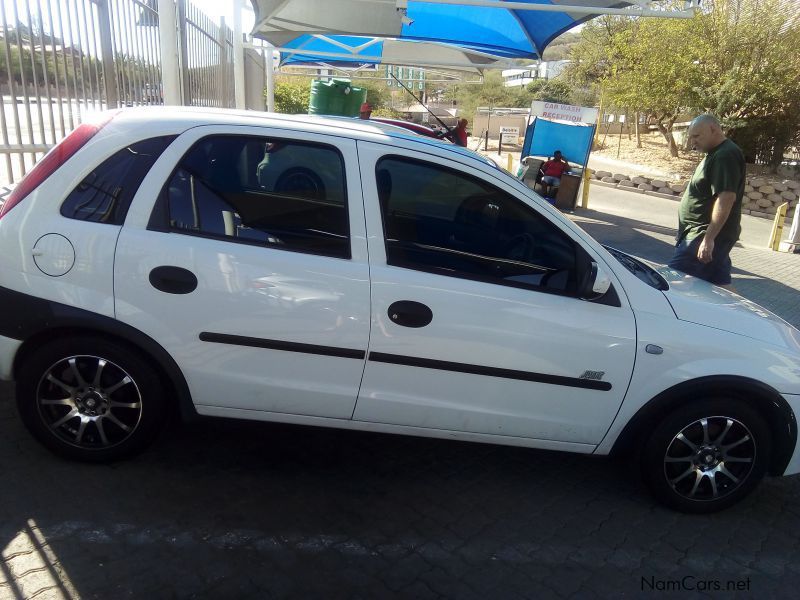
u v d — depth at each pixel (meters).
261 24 7.28
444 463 3.88
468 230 3.31
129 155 3.17
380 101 37.06
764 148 20.97
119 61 6.33
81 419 3.31
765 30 19.70
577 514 3.49
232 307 3.13
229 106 12.58
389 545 3.10
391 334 3.19
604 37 29.89
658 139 30.94
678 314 3.43
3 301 3.12
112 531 2.98
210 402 3.28
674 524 3.49
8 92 4.94
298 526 3.17
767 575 3.14
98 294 3.10
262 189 3.21
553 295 3.31
